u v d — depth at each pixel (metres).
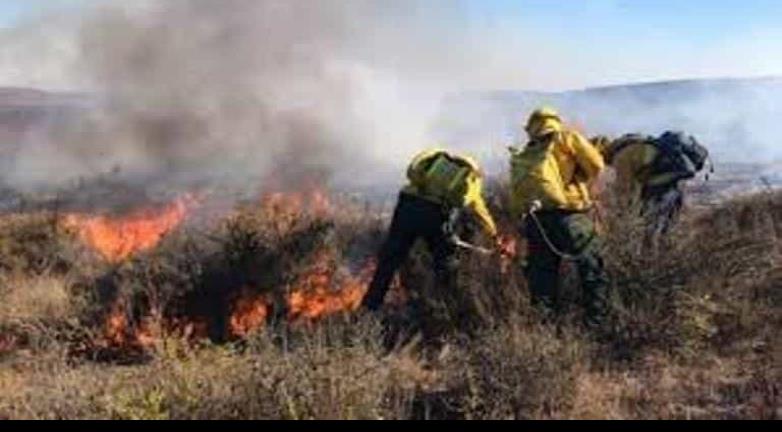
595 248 8.27
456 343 8.19
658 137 9.29
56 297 9.48
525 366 6.62
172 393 6.39
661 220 9.00
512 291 8.36
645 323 7.80
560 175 8.36
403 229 8.91
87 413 6.33
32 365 7.91
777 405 6.49
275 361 6.69
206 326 9.04
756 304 8.17
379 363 7.07
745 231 9.71
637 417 6.48
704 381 7.09
